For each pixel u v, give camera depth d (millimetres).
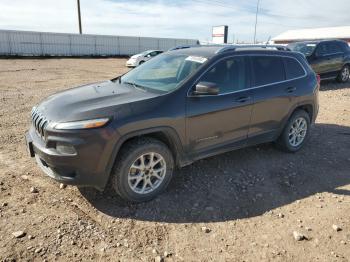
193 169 4664
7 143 5555
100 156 3363
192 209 3711
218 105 4148
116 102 3611
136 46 44531
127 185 3602
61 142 3309
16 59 31516
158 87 4078
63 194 3896
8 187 4008
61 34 37906
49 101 3986
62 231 3215
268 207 3824
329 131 6750
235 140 4516
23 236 3105
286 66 5172
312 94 5438
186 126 3891
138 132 3523
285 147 5320
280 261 2951
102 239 3146
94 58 38594
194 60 4320
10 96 10070
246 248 3109
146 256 2951
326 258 3000
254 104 4574
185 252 3027
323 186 4363
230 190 4156
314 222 3545
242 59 4574
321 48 12492
